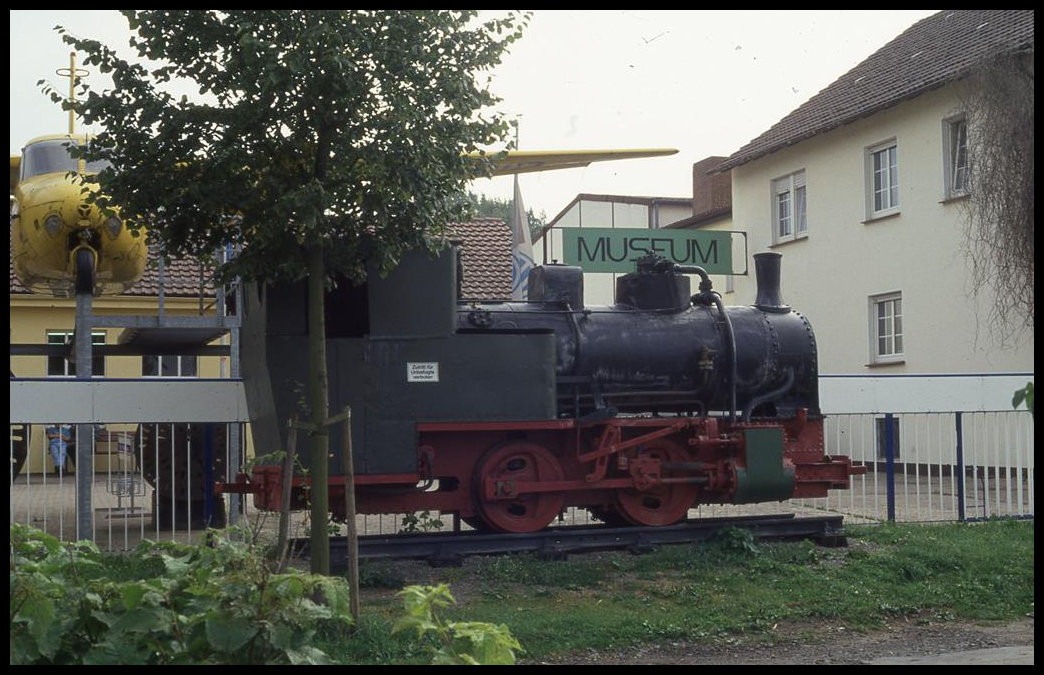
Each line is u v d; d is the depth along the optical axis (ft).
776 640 28.53
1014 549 37.78
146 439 46.98
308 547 33.99
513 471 38.40
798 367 42.45
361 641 25.39
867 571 35.06
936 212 71.92
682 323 41.50
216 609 11.73
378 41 25.70
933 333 72.28
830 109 83.56
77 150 26.81
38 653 11.23
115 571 13.85
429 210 27.30
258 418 36.19
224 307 44.24
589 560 36.63
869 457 63.36
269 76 24.40
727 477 39.63
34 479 58.65
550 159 65.72
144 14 25.43
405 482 35.37
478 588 32.73
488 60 27.07
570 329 39.93
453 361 36.14
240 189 26.22
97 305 80.94
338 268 27.78
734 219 95.04
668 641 28.19
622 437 39.88
